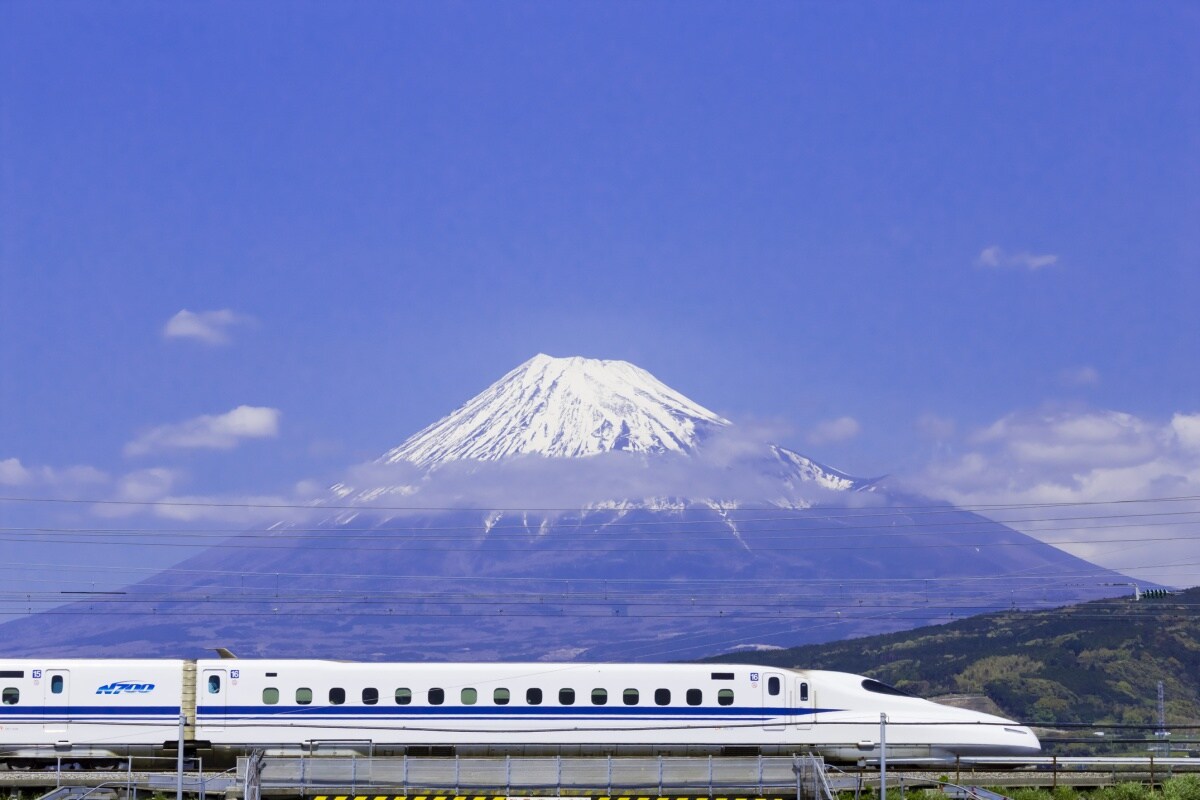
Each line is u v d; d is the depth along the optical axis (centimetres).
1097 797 6762
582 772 6378
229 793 6372
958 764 6981
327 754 7200
